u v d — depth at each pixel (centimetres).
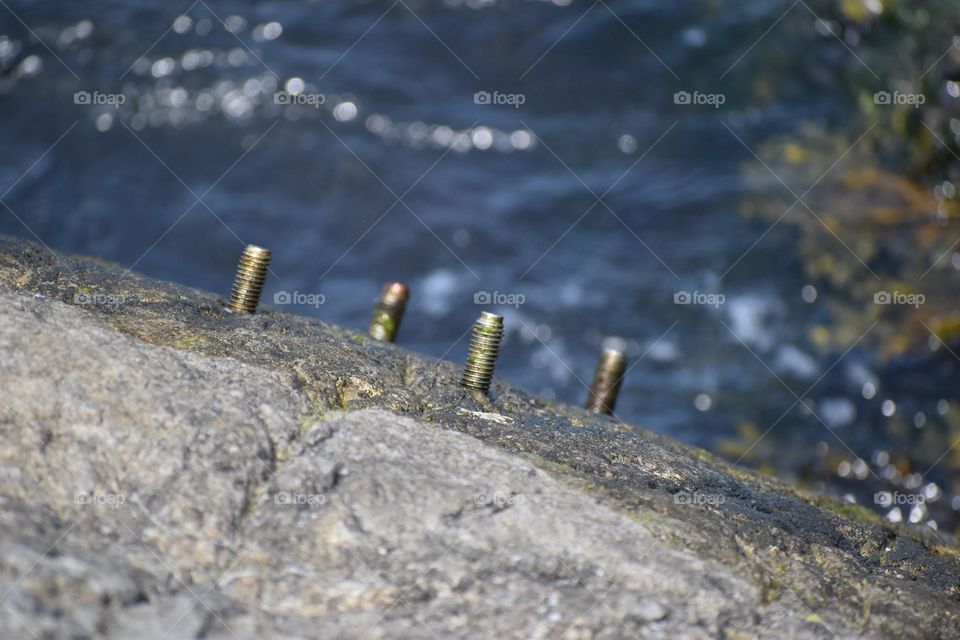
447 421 458
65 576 325
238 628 330
